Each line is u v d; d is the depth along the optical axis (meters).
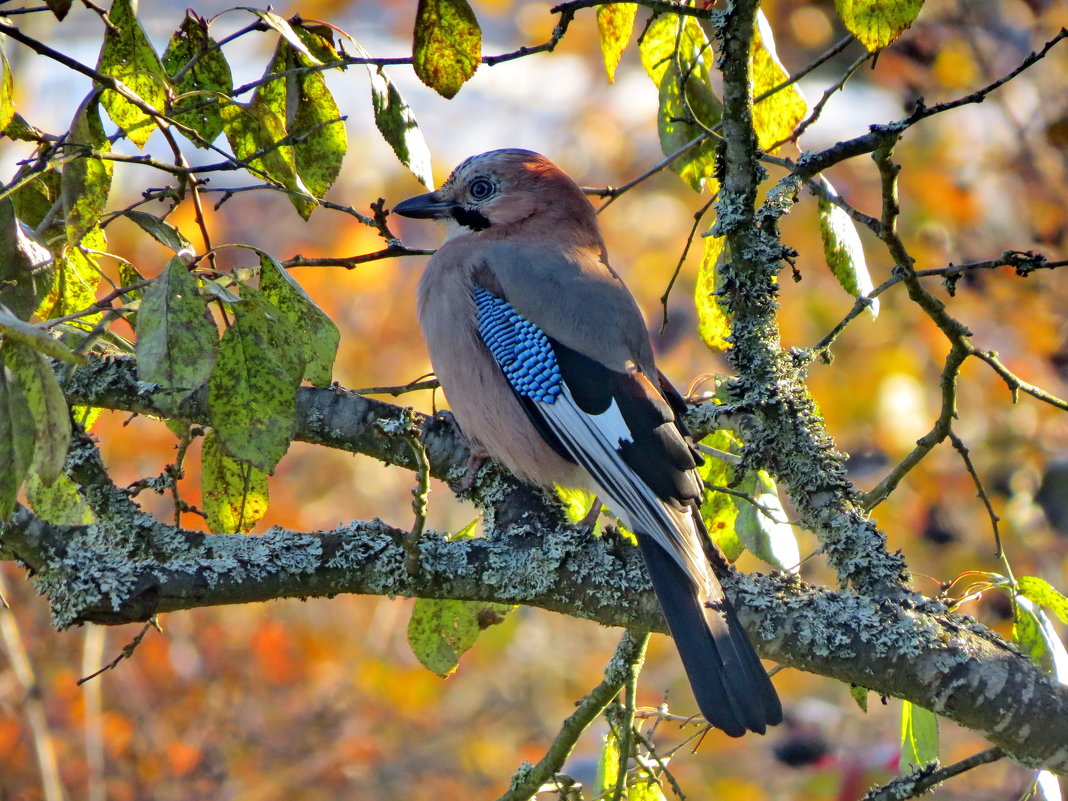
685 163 7.58
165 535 5.73
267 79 6.22
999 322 13.23
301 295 5.31
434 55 6.28
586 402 7.16
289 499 13.62
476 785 13.63
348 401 6.90
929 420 13.32
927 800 12.74
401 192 16.98
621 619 5.97
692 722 7.27
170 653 12.90
